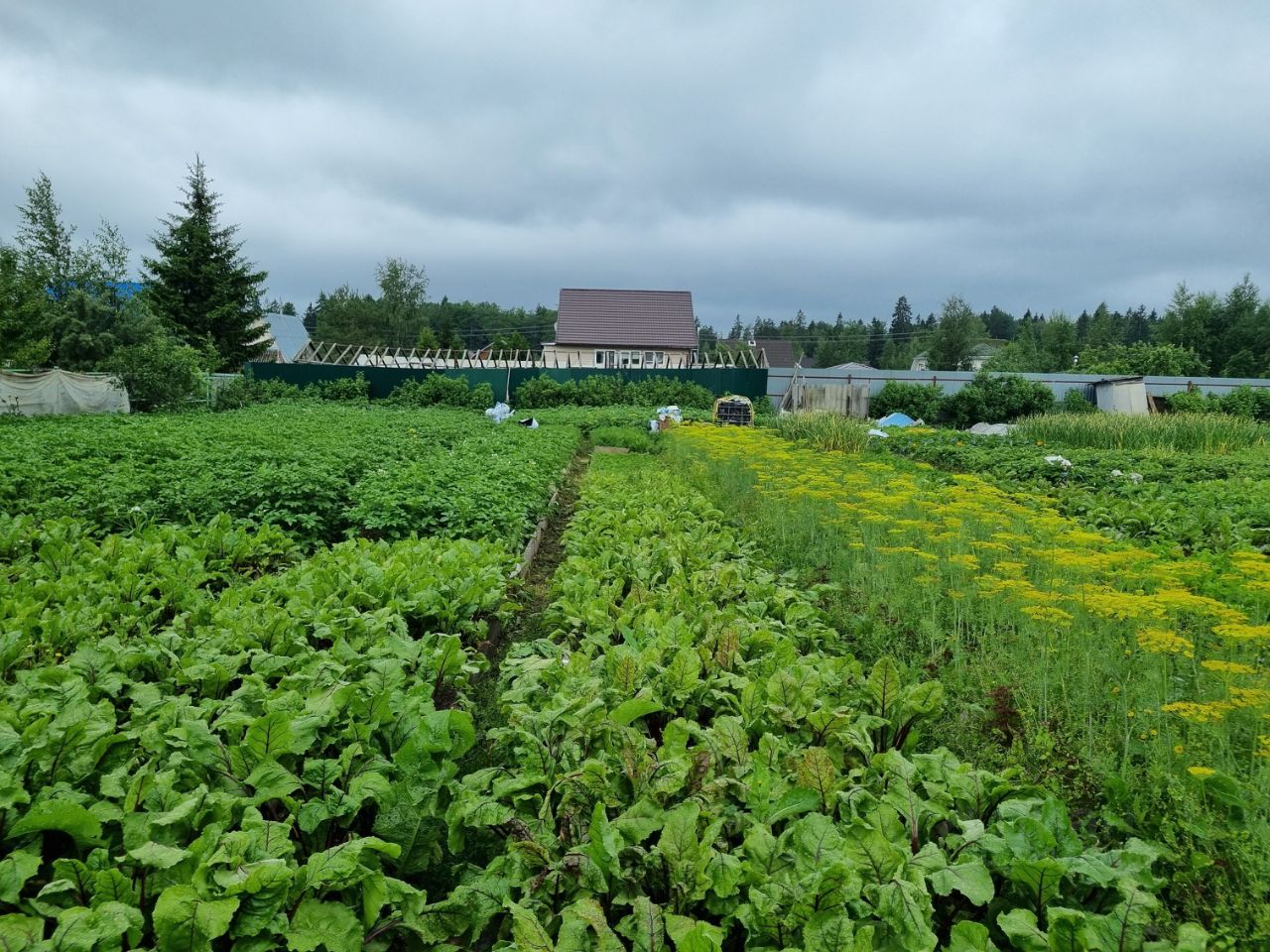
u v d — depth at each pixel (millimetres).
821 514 8664
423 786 3182
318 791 3055
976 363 72375
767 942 2459
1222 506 10672
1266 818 3129
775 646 4617
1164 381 34906
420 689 3768
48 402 22234
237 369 40281
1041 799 3080
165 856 2455
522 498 10328
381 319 63188
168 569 5984
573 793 3105
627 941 2604
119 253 29516
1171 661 4512
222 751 3061
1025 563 6250
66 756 2965
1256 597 5277
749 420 25172
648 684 4059
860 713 3883
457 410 31547
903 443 19797
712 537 8023
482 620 6094
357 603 5297
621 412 29406
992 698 4434
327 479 9352
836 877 2428
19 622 4500
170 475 9898
